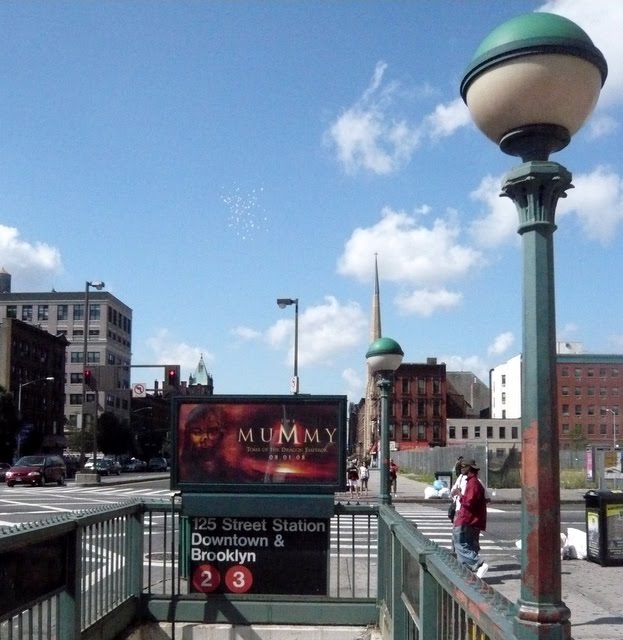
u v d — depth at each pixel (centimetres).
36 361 9581
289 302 3034
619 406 12119
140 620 812
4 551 488
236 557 823
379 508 820
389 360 1030
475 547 1130
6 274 14412
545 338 327
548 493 317
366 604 812
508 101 336
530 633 305
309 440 828
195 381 19325
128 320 14600
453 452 4572
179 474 827
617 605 910
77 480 4375
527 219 338
